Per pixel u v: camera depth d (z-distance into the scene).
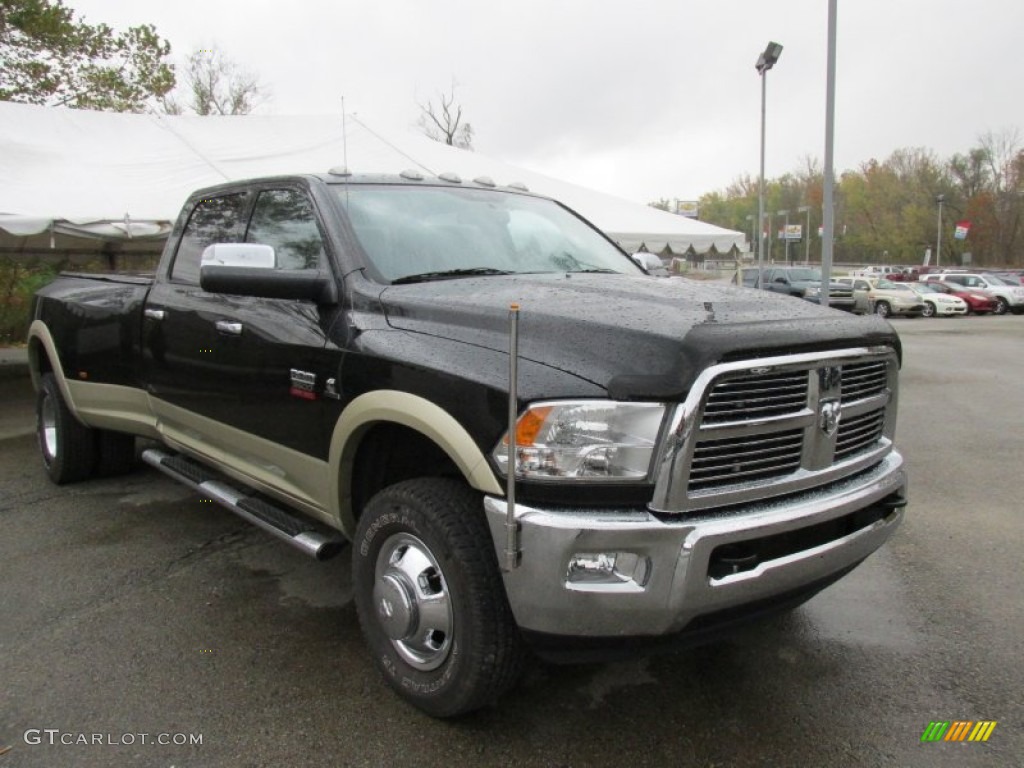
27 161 9.98
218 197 4.27
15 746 2.59
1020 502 5.36
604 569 2.25
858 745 2.63
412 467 3.04
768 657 3.23
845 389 2.72
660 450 2.24
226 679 3.02
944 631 3.46
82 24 17.30
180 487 5.57
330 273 3.21
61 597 3.75
